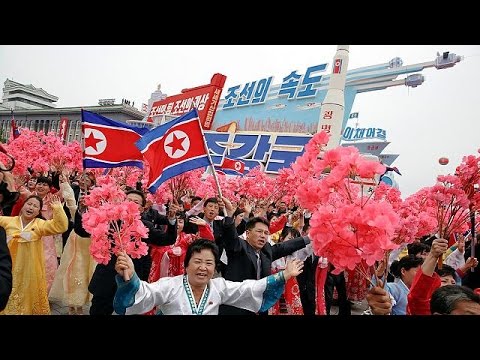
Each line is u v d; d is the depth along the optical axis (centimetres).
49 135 758
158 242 430
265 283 275
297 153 1848
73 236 492
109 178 461
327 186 204
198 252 258
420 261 320
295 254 429
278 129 1983
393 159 1670
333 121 1702
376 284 219
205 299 263
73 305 482
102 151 448
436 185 344
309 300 452
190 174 655
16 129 917
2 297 215
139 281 245
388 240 181
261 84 2061
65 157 736
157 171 423
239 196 964
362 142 1811
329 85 1720
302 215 548
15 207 466
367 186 207
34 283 397
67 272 483
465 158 343
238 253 350
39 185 545
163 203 639
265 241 356
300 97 1927
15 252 388
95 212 278
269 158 1925
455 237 522
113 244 298
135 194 461
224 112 2209
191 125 423
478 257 455
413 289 262
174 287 258
